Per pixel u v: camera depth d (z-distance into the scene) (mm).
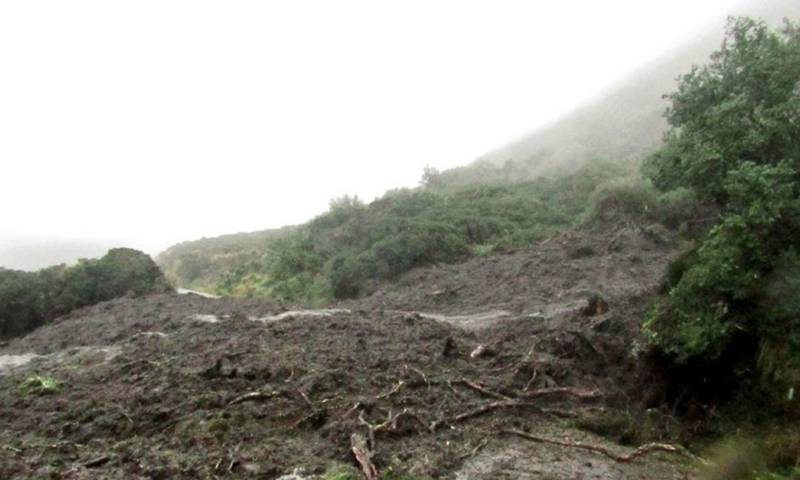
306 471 6508
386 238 27000
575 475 6789
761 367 8391
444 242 26031
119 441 7688
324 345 11523
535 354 10617
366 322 13672
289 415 8094
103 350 13078
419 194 34844
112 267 25906
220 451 6996
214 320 15281
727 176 9031
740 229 8336
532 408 8820
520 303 15883
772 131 9000
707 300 8758
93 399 9219
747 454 7270
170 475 6391
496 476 6641
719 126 9500
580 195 32125
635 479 6828
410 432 7766
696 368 9172
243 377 9508
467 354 11125
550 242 24562
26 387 10352
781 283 8211
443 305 18109
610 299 13148
